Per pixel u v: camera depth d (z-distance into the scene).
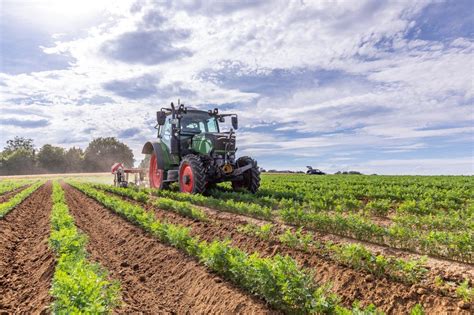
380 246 7.51
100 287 4.52
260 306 4.87
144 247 8.24
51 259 6.71
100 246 8.98
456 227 8.56
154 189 17.50
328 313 4.30
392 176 35.66
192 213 10.82
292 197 14.46
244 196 13.34
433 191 16.09
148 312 5.16
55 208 12.67
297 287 4.62
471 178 29.34
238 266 5.50
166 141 16.52
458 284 5.21
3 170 79.50
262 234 7.96
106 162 96.25
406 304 4.77
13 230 10.61
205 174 14.12
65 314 3.98
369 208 11.89
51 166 87.69
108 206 14.41
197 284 5.94
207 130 15.72
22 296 5.59
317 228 9.05
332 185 20.98
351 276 5.64
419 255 6.81
